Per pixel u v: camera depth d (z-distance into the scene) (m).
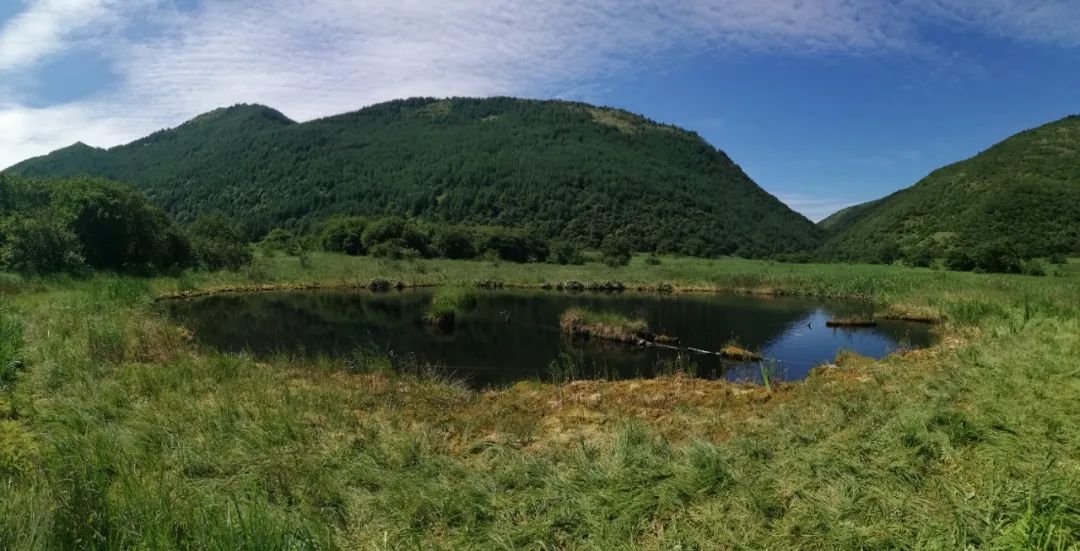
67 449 5.07
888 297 25.44
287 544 3.64
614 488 4.56
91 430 5.70
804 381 8.80
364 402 7.36
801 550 3.68
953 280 28.53
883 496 4.16
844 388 7.67
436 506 4.43
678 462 5.04
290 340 14.58
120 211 29.05
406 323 17.86
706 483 4.54
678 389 8.39
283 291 27.78
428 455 5.52
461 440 6.07
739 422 6.40
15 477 4.59
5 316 10.48
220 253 34.94
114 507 3.99
